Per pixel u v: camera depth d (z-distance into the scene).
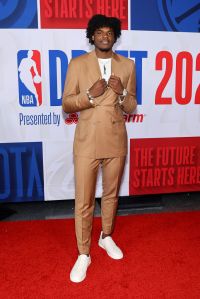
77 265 1.97
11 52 2.63
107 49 1.85
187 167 3.02
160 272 2.00
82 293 1.81
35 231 2.56
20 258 2.16
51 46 2.66
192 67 2.84
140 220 2.73
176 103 2.87
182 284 1.89
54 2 2.60
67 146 2.82
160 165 2.97
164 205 3.06
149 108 2.85
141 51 2.75
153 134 2.90
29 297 1.78
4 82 2.66
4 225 2.66
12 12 2.58
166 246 2.31
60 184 2.89
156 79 2.81
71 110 1.92
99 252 2.24
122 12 2.68
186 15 2.76
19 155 2.79
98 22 1.81
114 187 2.07
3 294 1.80
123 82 1.94
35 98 2.71
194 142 2.98
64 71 2.71
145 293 1.81
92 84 1.88
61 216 2.86
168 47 2.78
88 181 1.94
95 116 1.88
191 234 2.48
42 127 2.77
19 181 2.85
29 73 2.67
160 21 2.73
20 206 3.07
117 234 2.48
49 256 2.19
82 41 2.68
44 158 2.83
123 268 2.04
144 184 2.99
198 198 3.24
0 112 2.71
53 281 1.92
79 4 2.63
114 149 1.94
